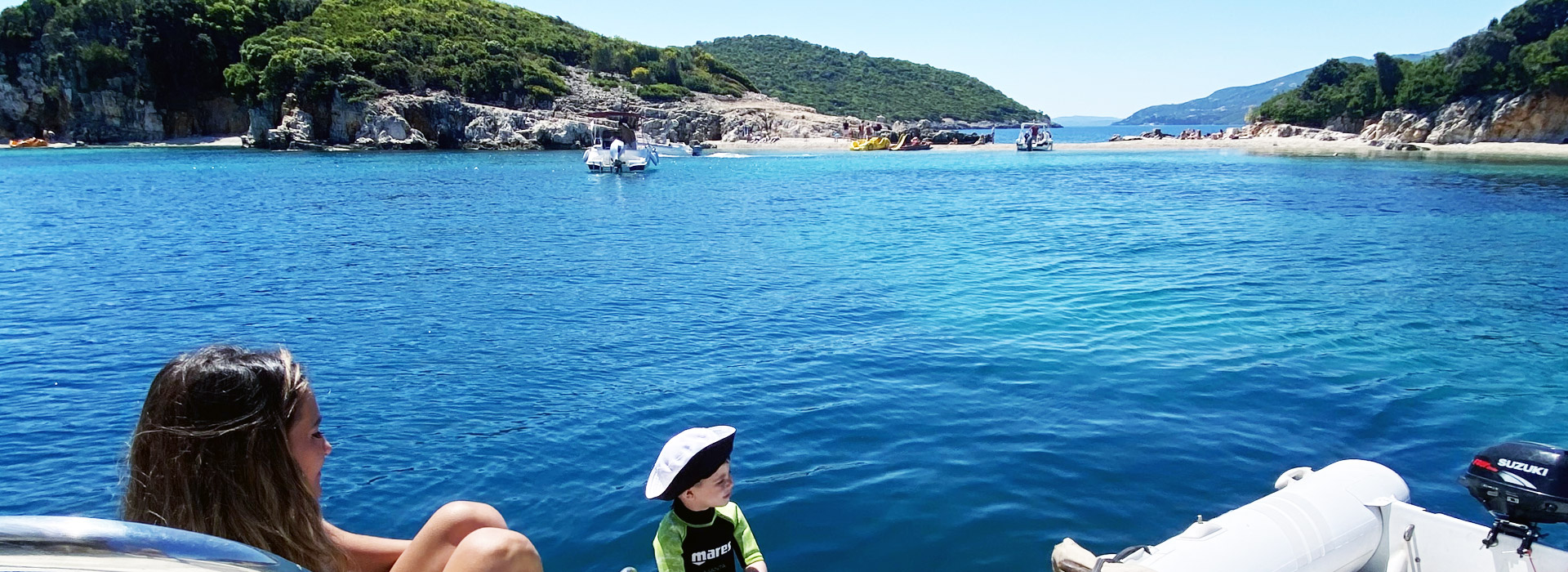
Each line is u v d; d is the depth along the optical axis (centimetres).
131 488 221
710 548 387
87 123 9262
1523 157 6331
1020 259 1886
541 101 9900
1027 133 8531
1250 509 463
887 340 1157
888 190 4091
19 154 7600
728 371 1022
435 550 278
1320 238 2209
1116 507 648
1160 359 1038
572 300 1484
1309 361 1023
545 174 5291
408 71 9219
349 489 706
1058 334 1170
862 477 702
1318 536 442
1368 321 1239
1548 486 371
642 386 972
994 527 618
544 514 650
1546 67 7556
